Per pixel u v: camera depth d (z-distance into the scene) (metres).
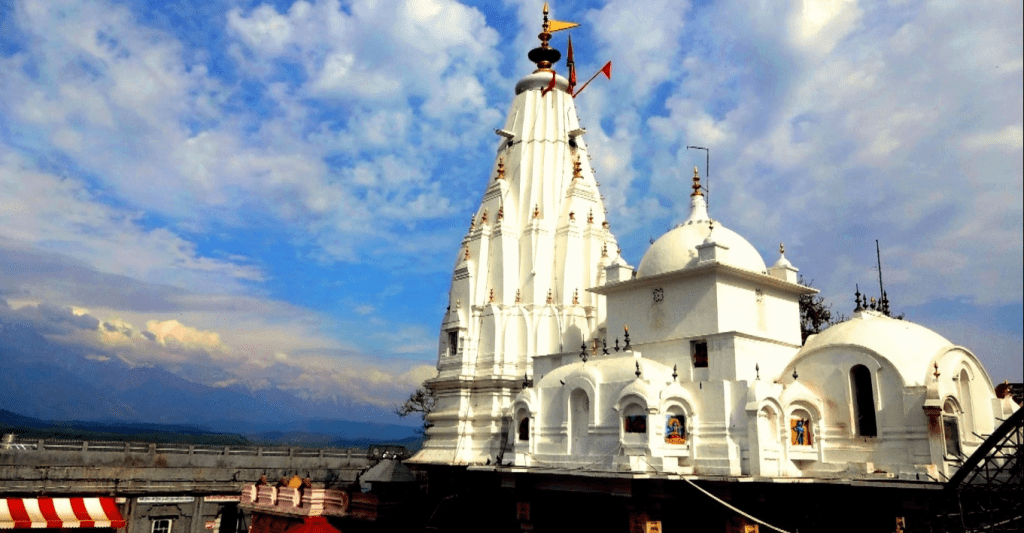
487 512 40.03
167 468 47.69
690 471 30.91
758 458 29.58
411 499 44.28
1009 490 24.16
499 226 47.16
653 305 37.38
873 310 38.47
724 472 30.14
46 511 41.38
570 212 47.19
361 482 52.81
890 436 29.86
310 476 55.81
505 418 42.03
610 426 32.97
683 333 35.38
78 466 43.69
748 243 38.06
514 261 46.56
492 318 44.16
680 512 31.84
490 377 42.56
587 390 34.25
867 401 31.25
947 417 28.94
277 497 46.22
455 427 43.06
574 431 34.75
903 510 28.17
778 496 30.84
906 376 29.81
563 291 44.97
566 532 34.25
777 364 35.50
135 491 45.06
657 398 31.38
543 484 34.41
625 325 38.62
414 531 43.59
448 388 44.56
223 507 50.03
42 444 44.00
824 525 30.34
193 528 47.84
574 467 33.50
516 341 44.12
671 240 37.84
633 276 39.97
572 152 51.38
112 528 44.09
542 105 51.38
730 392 31.67
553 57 53.62
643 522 30.14
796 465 31.47
